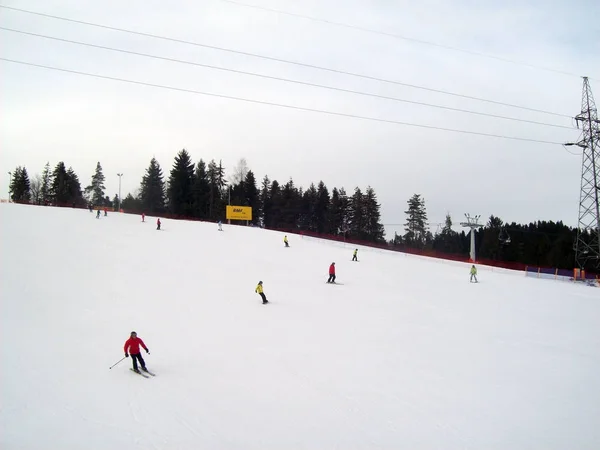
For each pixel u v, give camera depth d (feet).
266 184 421.59
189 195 351.46
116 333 55.36
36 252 96.63
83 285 76.43
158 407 36.70
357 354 52.70
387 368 48.52
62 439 30.73
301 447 31.48
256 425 34.45
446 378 46.55
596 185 167.63
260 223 385.70
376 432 34.27
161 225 170.60
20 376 40.78
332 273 98.12
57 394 37.96
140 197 409.28
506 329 69.67
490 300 94.27
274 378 44.21
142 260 102.22
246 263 113.09
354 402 39.52
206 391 40.42
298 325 63.82
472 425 36.24
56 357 46.14
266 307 72.95
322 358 50.65
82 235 124.67
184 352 50.47
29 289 70.28
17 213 150.71
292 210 368.07
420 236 374.22
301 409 37.68
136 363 43.78
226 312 68.28
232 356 49.88
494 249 345.51
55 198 362.94
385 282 105.81
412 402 40.14
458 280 120.88
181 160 352.08
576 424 37.35
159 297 73.82
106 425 33.19
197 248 127.54
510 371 49.83
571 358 56.08
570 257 301.63
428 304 84.53
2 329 52.65
